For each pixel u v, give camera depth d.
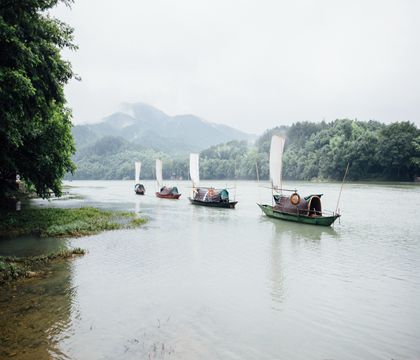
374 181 122.69
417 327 10.58
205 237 24.83
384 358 8.81
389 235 26.38
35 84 17.98
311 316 11.24
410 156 113.50
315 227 30.12
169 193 67.38
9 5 15.11
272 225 31.30
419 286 14.30
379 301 12.62
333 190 83.56
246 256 19.08
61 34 19.42
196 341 9.38
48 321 10.15
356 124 162.38
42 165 29.16
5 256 17.55
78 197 69.00
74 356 8.32
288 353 8.91
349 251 20.69
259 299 12.62
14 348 8.53
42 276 14.58
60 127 29.75
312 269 16.66
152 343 9.16
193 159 58.62
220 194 49.50
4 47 15.14
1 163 25.89
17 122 17.67
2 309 10.93
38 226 26.03
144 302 12.01
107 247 20.64
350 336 9.95
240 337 9.69
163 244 21.95
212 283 14.27
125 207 48.56
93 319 10.46
